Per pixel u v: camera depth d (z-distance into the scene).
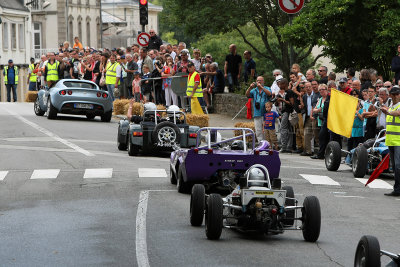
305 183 28.70
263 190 18.02
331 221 21.69
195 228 19.95
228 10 63.16
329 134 35.88
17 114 54.47
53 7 145.25
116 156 34.78
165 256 16.95
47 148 36.75
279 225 18.94
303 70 78.94
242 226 18.78
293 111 37.84
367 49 40.44
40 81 71.31
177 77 44.94
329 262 16.81
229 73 54.75
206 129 23.58
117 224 20.48
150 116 35.34
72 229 19.94
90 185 27.08
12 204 23.92
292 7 32.09
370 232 20.33
